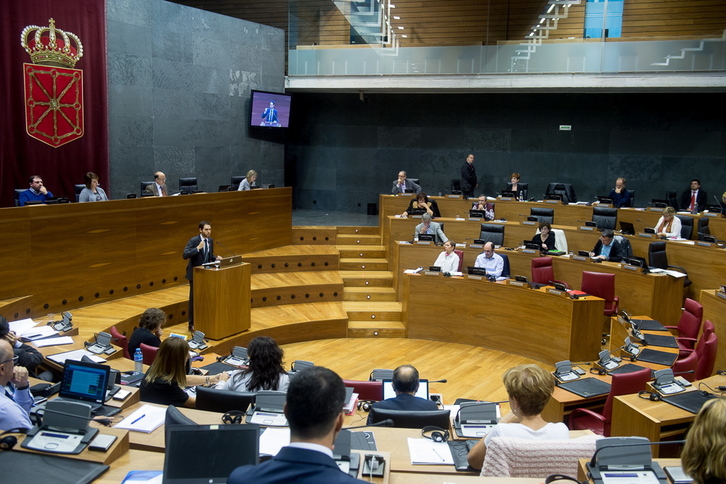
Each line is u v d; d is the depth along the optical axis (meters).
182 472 2.68
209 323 8.56
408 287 10.02
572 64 13.04
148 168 12.43
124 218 9.27
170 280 10.20
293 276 11.51
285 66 16.38
